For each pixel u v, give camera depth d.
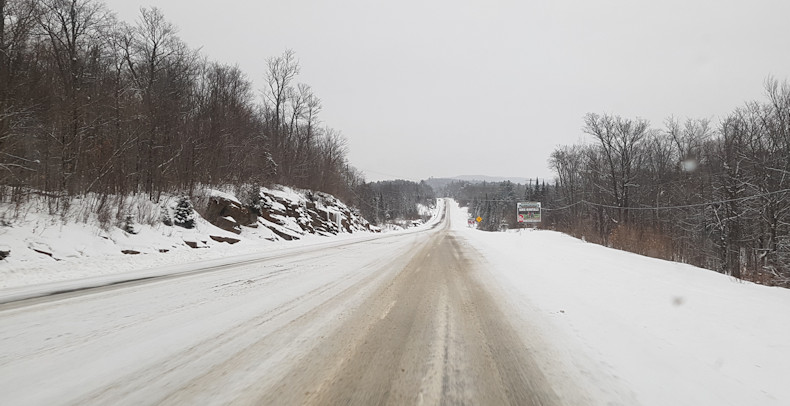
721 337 4.12
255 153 29.84
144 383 2.99
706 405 2.72
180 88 25.55
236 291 6.80
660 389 2.96
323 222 35.31
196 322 4.73
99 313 5.17
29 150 15.30
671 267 9.89
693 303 5.63
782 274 20.70
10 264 9.65
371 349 3.81
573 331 4.43
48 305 5.65
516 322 4.83
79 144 16.14
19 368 3.26
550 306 5.66
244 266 10.55
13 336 4.14
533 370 3.32
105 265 10.58
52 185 15.03
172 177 20.91
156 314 5.12
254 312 5.26
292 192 33.91
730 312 5.10
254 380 3.06
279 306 5.64
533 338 4.18
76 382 3.00
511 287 7.31
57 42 19.19
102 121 17.34
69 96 16.22
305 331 4.38
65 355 3.58
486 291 6.91
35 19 15.88
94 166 16.39
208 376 3.13
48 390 2.86
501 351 3.78
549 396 2.85
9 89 14.04
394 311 5.38
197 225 18.56
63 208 14.00
